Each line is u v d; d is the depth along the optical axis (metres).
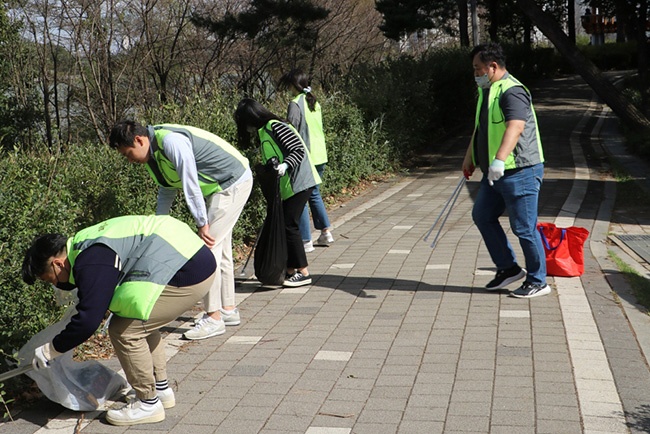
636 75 32.06
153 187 6.73
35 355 3.93
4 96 21.73
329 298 6.44
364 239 8.67
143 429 4.10
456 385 4.52
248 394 4.52
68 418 4.27
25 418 4.28
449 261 7.46
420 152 16.50
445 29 33.75
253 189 8.20
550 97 27.28
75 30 21.80
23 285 4.64
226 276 5.77
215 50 24.03
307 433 3.98
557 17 37.44
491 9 34.72
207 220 5.32
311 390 4.54
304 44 24.45
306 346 5.30
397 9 28.62
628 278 6.68
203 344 5.43
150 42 23.23
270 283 6.66
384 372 4.77
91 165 6.12
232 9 24.14
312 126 8.15
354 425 4.05
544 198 10.76
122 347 4.09
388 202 11.18
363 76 14.84
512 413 4.11
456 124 20.06
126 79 23.97
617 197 10.77
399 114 14.14
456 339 5.30
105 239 3.99
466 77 20.42
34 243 3.97
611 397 4.28
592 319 5.62
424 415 4.14
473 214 6.40
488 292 6.39
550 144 16.59
